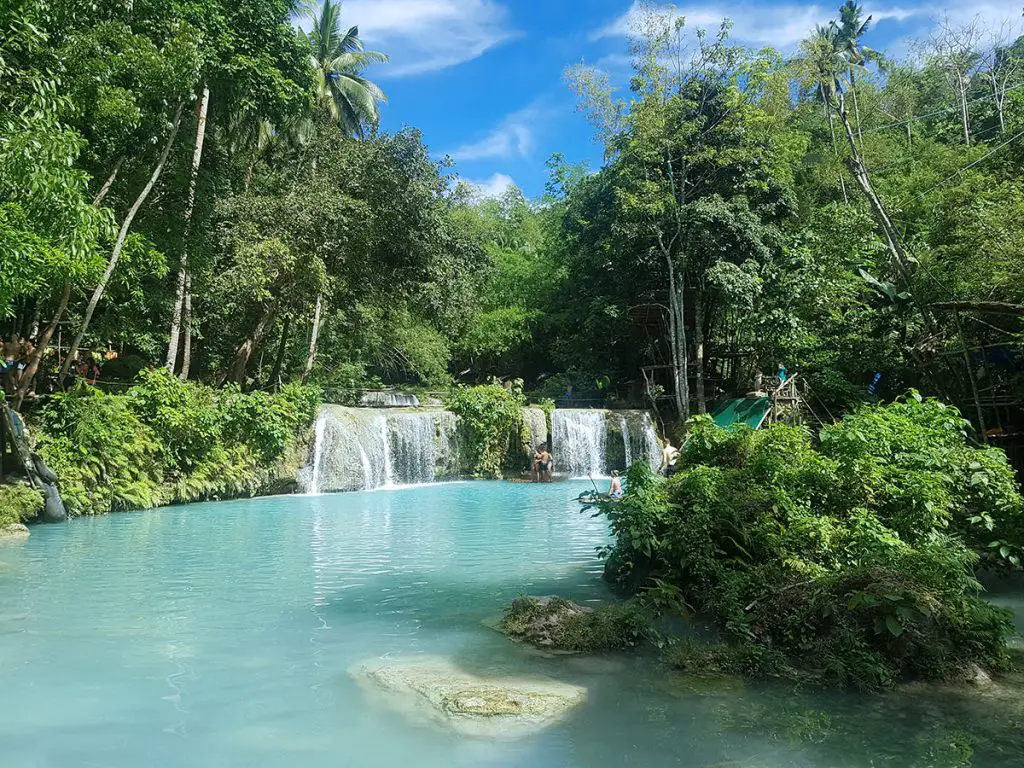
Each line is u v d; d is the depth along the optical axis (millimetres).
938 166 26203
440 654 5602
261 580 8359
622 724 4250
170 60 14086
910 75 37406
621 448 25281
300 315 25109
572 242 31266
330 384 33156
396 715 4402
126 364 23422
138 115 13789
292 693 4762
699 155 25000
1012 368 15750
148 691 4793
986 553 8266
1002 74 31484
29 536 11312
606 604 7160
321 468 19375
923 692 4797
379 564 9383
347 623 6512
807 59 25328
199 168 19250
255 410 17922
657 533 7484
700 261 26078
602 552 8523
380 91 35562
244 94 18250
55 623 6453
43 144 9555
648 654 5594
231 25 17562
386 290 25359
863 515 7062
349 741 4020
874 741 3998
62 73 12609
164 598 7426
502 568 9141
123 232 14875
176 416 15773
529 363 41938
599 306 28578
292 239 21125
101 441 14242
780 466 7832
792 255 24266
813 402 21594
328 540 11359
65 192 10133
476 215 45312
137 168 17141
